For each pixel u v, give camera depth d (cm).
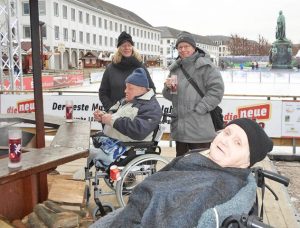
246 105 660
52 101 735
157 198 127
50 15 5459
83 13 6488
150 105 340
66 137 324
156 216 123
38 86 310
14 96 771
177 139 397
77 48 6328
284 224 353
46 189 322
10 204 278
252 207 136
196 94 381
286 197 420
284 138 652
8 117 411
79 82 2861
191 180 129
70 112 403
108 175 339
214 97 372
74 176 438
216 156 135
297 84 2909
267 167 543
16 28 1212
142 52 9362
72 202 323
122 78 434
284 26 3766
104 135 360
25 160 249
